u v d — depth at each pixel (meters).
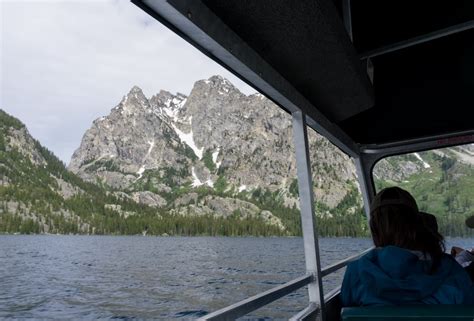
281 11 1.99
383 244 1.54
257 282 68.81
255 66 2.27
